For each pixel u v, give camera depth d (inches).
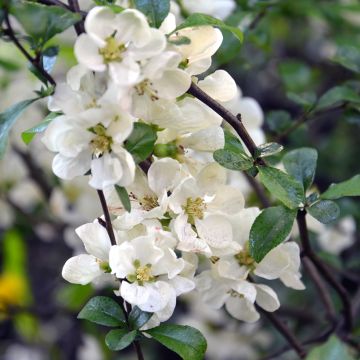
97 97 36.4
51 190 54.0
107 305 37.7
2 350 63.1
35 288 64.7
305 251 40.9
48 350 60.4
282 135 45.5
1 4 36.1
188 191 37.8
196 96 37.7
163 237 37.3
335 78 56.4
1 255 62.6
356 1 55.3
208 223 37.9
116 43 36.2
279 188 37.8
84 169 36.8
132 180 36.4
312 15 50.3
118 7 36.4
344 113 44.8
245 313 39.9
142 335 37.9
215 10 45.3
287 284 39.6
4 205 55.5
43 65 37.9
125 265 37.1
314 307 51.8
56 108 37.0
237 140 38.8
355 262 49.0
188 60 37.6
